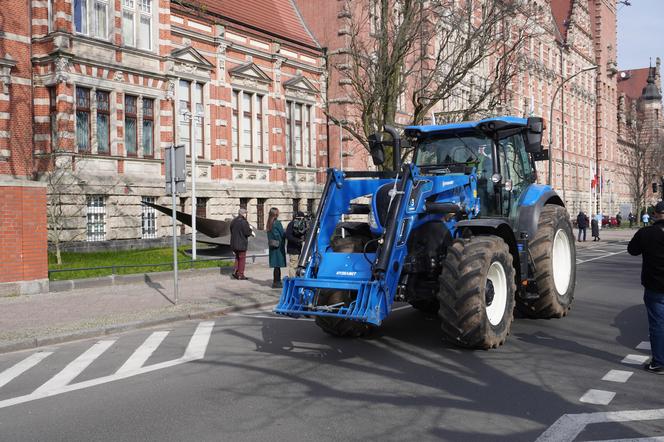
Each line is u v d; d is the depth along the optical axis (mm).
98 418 5414
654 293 6609
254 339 8914
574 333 8859
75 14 21891
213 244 21328
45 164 21562
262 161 30078
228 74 27922
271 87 30453
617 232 50781
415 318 10297
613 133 78562
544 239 9609
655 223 6648
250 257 21062
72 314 10820
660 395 5855
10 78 21016
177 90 25266
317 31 34250
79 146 22047
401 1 21828
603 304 11602
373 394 5980
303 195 32219
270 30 31516
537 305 9727
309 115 33281
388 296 7348
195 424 5191
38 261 13312
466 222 8242
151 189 23938
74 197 21031
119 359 7805
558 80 59719
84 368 7359
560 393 5934
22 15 21359
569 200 63781
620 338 8484
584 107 68938
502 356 7461
